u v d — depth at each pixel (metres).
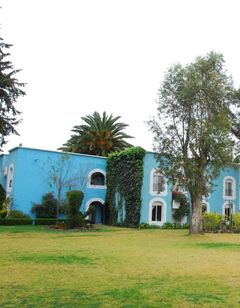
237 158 33.44
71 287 8.79
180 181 27.08
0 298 7.67
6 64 32.22
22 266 11.80
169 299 7.74
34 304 7.20
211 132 26.19
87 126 49.72
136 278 10.03
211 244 20.47
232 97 27.84
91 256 14.53
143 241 21.91
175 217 40.81
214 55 27.42
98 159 42.41
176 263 12.93
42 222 35.22
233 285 9.26
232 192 45.91
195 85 26.69
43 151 39.41
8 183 40.56
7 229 28.92
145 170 39.66
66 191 39.97
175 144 27.25
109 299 7.66
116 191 40.53
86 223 32.78
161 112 27.62
